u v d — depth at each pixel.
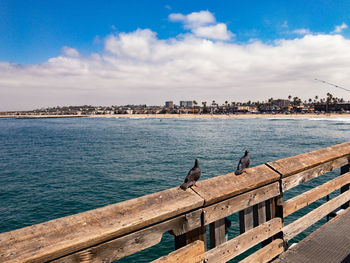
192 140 54.00
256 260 2.37
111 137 64.44
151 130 86.38
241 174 2.33
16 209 16.31
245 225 2.37
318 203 14.29
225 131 76.19
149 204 1.71
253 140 51.41
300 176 2.89
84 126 121.00
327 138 51.59
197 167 1.98
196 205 1.81
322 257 2.56
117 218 1.52
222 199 2.02
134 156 35.72
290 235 2.76
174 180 22.39
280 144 44.38
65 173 26.45
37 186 21.61
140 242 1.57
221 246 2.07
